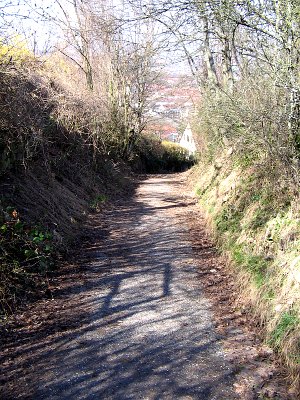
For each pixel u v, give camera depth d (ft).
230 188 32.50
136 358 14.79
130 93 83.71
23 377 13.58
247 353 15.10
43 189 30.73
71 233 29.32
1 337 16.02
